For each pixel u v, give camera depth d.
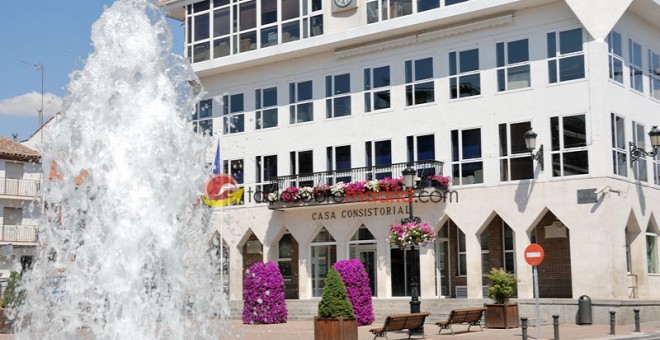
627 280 32.22
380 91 36.78
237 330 27.48
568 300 28.94
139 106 13.65
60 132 13.34
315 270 38.41
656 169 35.00
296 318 34.38
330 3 38.19
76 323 12.70
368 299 30.12
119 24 13.88
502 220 34.75
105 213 13.10
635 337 23.08
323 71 38.66
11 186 48.19
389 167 35.91
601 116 31.08
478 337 23.48
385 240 35.41
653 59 35.66
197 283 13.47
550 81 32.41
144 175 13.37
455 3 34.53
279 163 39.59
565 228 32.72
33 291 12.90
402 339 23.22
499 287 26.97
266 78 40.56
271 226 39.19
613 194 30.89
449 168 34.41
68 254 12.99
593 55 31.44
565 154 31.69
